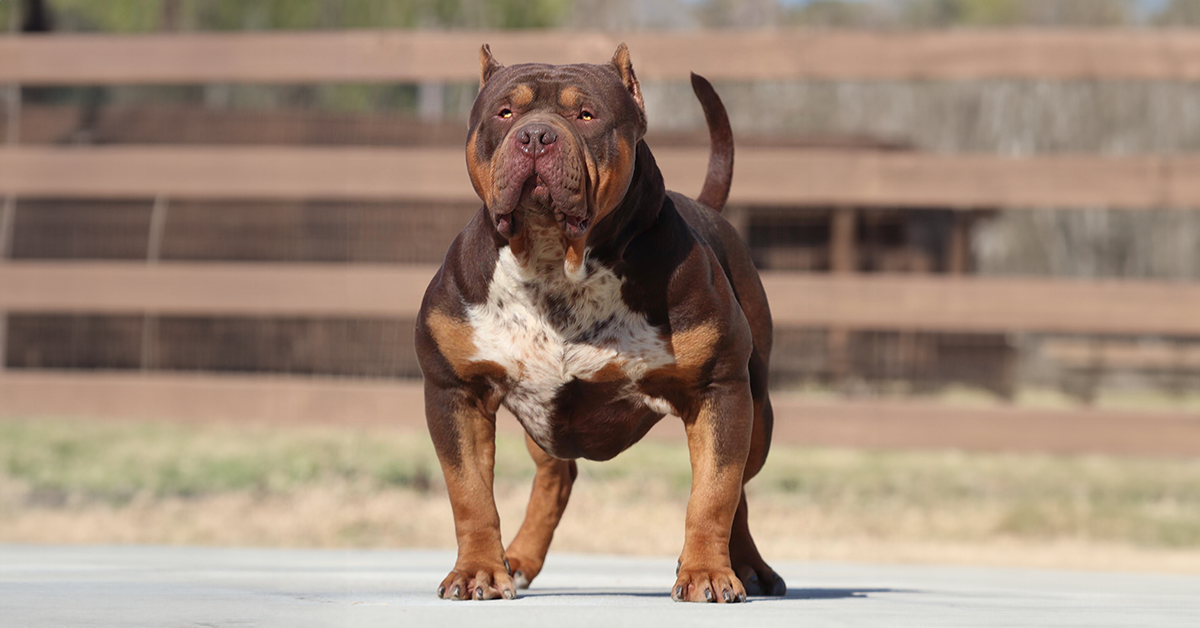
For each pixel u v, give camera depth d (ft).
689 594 11.86
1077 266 57.88
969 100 41.55
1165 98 41.60
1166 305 31.50
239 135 36.37
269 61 34.42
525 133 11.57
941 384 34.35
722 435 12.72
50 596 12.27
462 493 12.86
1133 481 34.86
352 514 29.25
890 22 85.66
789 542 28.17
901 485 33.35
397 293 33.24
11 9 50.34
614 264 12.46
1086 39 32.32
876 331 33.68
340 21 60.23
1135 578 21.24
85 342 36.17
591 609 10.68
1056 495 33.17
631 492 29.58
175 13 58.90
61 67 35.19
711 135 16.33
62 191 34.76
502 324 12.78
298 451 32.96
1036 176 32.01
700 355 12.63
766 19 68.39
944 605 12.29
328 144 36.04
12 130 36.78
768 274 32.48
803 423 31.81
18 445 34.12
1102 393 51.93
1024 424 31.40
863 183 32.42
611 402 13.20
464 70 33.73
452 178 33.47
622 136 12.24
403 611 10.46
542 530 15.80
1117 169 31.78
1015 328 31.86
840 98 41.37
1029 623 10.19
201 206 36.09
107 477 31.78
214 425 34.63
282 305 33.53
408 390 32.78
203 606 11.09
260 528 28.48
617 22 68.13
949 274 41.06
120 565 18.34
